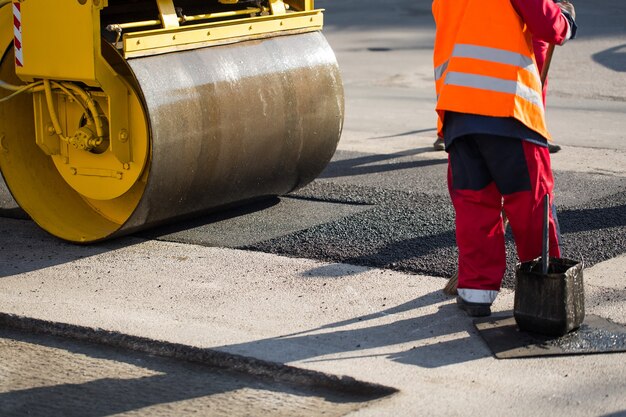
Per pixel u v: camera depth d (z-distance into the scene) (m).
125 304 6.68
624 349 5.70
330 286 6.90
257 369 5.72
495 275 6.27
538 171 6.20
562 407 5.06
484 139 6.14
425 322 6.23
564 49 17.55
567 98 13.84
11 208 9.02
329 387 5.53
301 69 8.55
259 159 8.34
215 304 6.63
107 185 8.03
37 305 6.70
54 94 8.06
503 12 6.11
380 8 24.50
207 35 7.90
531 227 6.30
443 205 8.84
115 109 7.60
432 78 15.87
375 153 11.20
